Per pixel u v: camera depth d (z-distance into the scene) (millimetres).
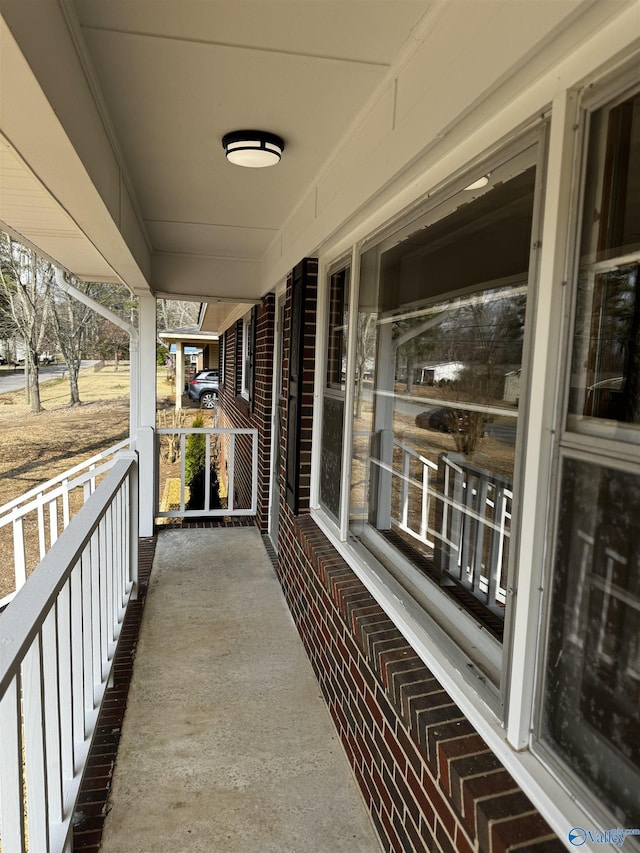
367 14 1522
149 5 1537
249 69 1851
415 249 2373
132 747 2318
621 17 978
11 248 17453
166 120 2268
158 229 4164
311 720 2535
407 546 2373
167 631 3326
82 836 1878
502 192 1591
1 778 1172
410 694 1614
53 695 1527
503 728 1335
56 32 1439
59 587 1492
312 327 3342
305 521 3396
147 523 5047
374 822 1927
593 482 1060
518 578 1260
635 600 962
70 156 1735
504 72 1175
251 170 2828
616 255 1096
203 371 23359
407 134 1694
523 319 1785
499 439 1966
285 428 4039
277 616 3566
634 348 1070
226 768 2215
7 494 13398
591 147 1090
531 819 1153
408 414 2494
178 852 1827
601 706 1041
